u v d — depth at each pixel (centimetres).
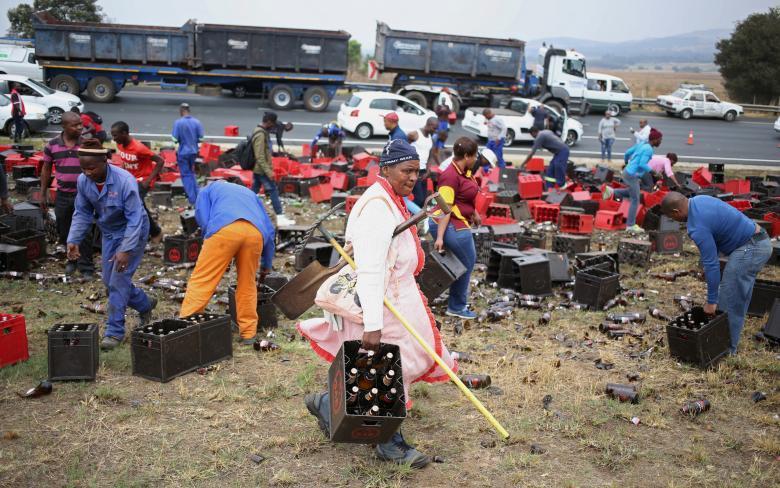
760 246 617
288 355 600
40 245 867
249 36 2994
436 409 510
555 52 3556
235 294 632
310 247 864
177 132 1178
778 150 2828
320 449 443
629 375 579
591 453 455
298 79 3073
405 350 408
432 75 3303
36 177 1356
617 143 2758
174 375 535
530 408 516
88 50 2930
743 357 633
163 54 2986
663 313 766
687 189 1475
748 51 5350
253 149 1086
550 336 688
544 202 1324
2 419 459
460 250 704
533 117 2573
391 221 390
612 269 912
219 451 436
